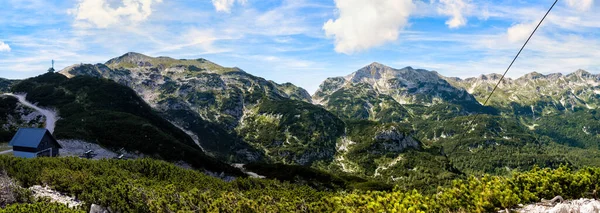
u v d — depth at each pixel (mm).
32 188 30688
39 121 144500
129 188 29141
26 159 41250
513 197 15016
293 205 23703
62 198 29906
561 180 16359
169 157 119438
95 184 31750
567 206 13031
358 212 16609
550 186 16156
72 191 30938
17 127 135500
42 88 184500
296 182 111438
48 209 22797
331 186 110250
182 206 24047
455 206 15914
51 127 136250
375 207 15891
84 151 108875
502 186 16391
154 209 24406
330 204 20438
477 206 15234
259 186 44812
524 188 16438
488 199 15352
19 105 155375
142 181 37688
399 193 16688
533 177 16969
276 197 32625
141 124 138750
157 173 47094
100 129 128875
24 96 182125
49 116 151375
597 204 12781
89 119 139250
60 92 180875
